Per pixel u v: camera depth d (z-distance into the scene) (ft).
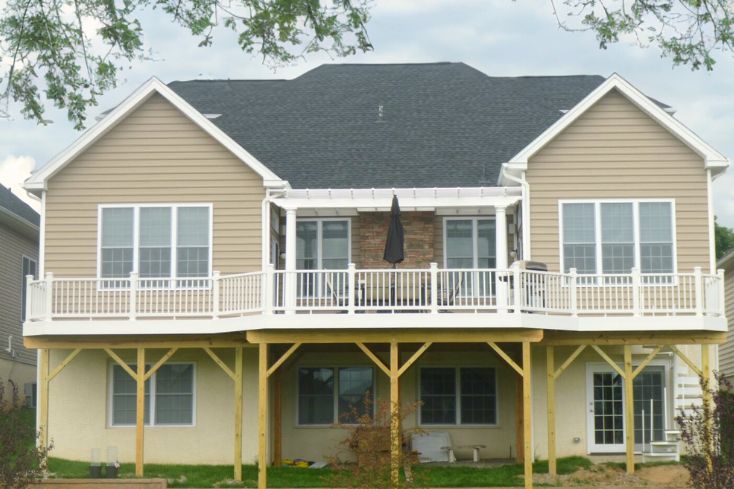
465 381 89.10
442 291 76.69
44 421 78.89
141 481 73.67
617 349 84.07
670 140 84.17
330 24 46.98
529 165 83.92
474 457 84.84
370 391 89.15
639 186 83.76
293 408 88.79
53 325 78.38
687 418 66.28
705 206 83.61
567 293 79.97
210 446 84.07
